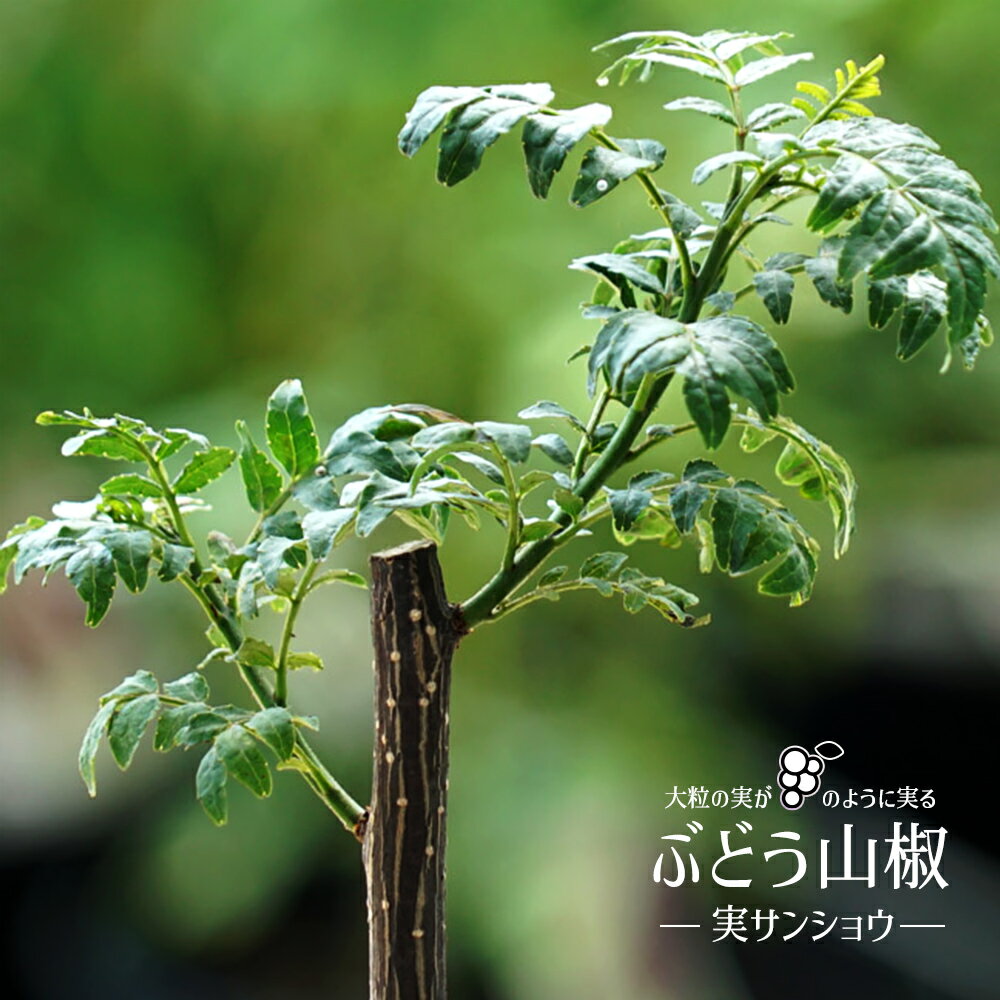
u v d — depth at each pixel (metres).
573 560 1.63
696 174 0.83
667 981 1.55
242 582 0.85
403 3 1.55
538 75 1.59
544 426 1.50
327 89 1.60
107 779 1.75
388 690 0.84
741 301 1.47
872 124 0.83
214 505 1.51
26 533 0.85
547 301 1.61
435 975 0.85
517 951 1.61
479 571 1.57
